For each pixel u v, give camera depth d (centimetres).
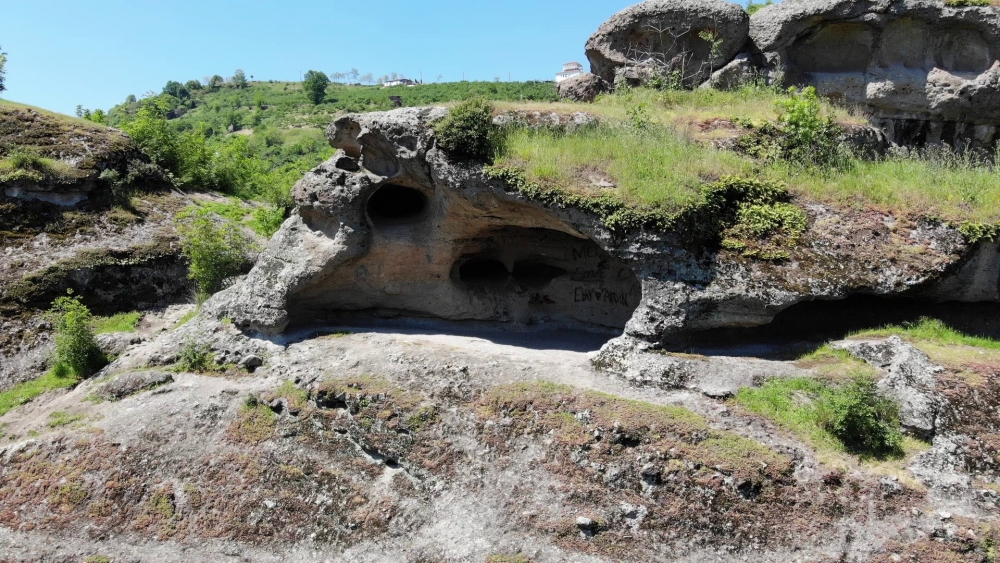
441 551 1020
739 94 1736
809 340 1219
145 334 1780
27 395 1512
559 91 2089
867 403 1002
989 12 1641
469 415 1140
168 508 1183
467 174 1279
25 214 1948
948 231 1173
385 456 1152
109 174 2142
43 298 1794
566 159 1280
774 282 1146
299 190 1445
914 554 872
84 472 1245
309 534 1117
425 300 1514
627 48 2022
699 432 1005
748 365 1139
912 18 1705
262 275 1481
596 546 967
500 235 1484
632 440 1021
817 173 1338
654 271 1177
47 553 1160
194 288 2006
